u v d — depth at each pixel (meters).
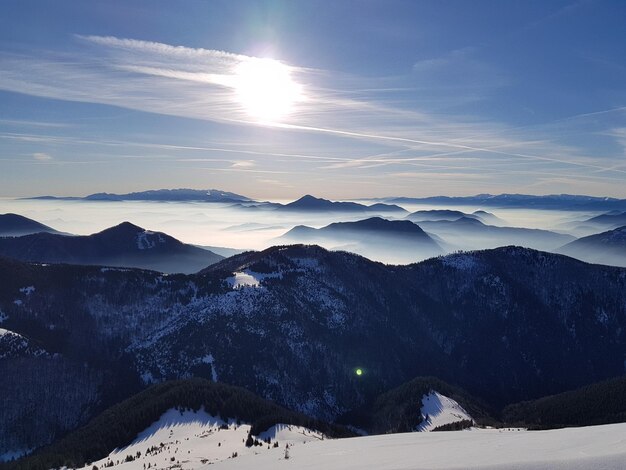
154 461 65.12
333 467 44.12
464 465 36.62
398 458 45.44
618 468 31.88
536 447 42.59
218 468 54.19
